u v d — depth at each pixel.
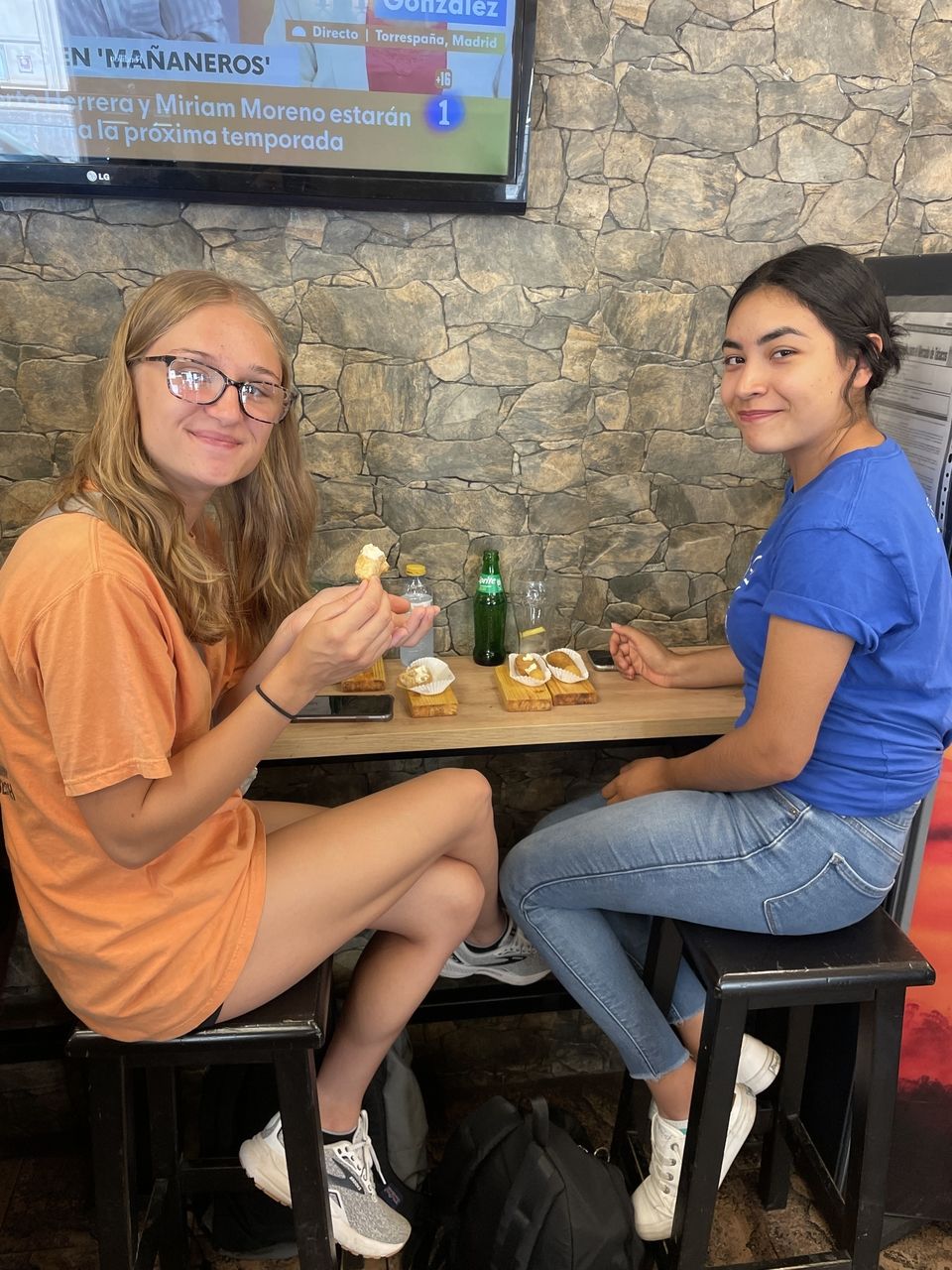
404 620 1.27
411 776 1.96
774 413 1.27
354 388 1.67
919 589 1.19
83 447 1.15
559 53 1.54
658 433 1.79
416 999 1.39
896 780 1.27
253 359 1.14
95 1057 1.18
